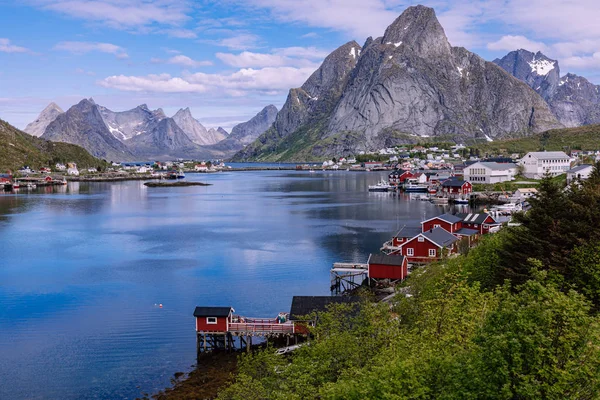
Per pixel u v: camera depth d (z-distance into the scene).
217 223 143.12
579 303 25.39
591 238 44.00
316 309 56.56
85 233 127.31
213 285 78.94
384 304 48.50
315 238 116.56
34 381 48.19
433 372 27.33
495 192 191.38
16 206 190.50
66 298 72.88
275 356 40.06
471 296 36.94
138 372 50.09
